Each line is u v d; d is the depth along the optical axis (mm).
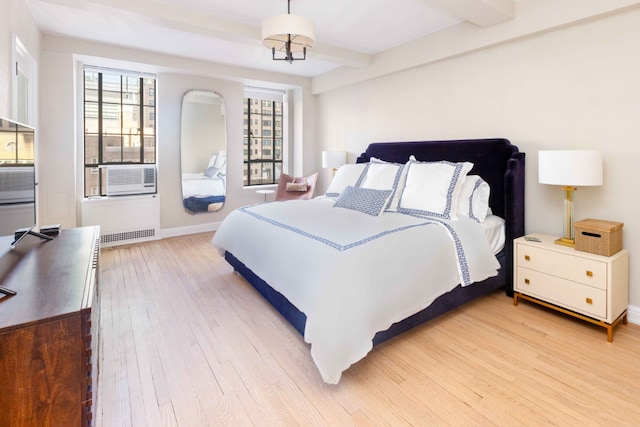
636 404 1618
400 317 1969
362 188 3205
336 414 1572
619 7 2322
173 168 4902
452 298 2422
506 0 2789
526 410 1587
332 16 3189
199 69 4605
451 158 3441
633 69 2363
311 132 5762
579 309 2311
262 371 1883
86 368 1216
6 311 1168
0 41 2305
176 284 3131
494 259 2604
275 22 2350
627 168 2418
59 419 1184
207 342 2168
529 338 2223
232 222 3127
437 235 2346
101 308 2623
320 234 2238
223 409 1601
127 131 4762
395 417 1553
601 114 2529
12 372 1111
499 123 3182
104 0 2650
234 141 5391
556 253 2418
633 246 2410
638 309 2391
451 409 1600
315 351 1702
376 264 1918
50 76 3699
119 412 1571
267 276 2328
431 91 3787
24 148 1880
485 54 3252
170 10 2924
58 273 1549
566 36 2686
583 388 1734
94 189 4590
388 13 3131
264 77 5168
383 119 4449
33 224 2020
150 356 2010
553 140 2812
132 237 4570
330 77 5152
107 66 4324
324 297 1758
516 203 2875
